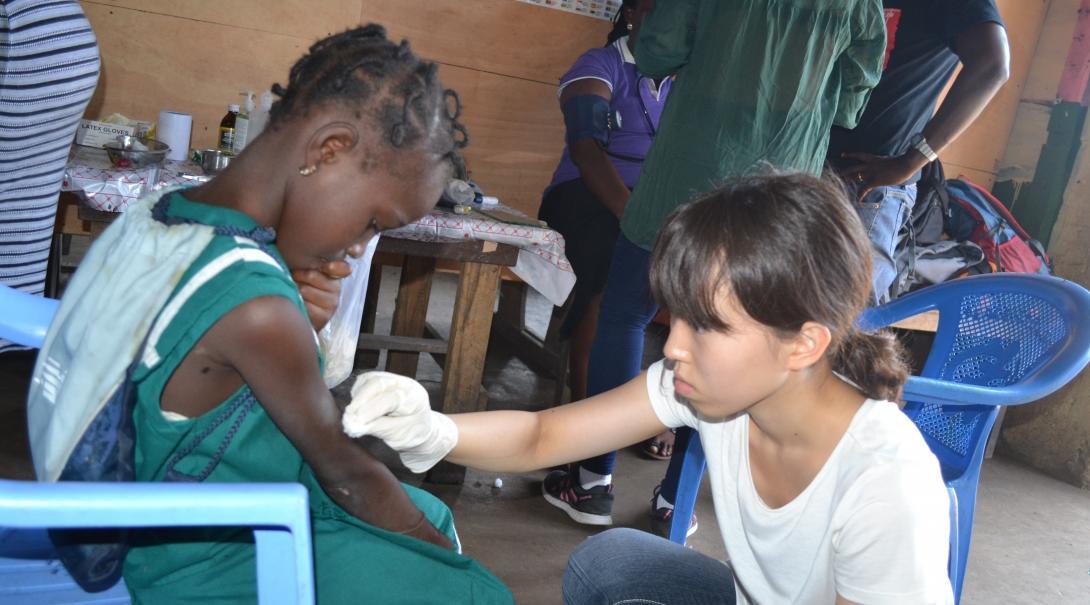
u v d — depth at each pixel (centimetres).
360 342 289
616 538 137
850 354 103
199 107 322
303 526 82
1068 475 374
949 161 440
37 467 96
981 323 208
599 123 303
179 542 100
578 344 307
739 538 115
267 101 287
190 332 86
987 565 277
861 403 102
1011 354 201
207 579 100
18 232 184
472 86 379
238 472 97
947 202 377
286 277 91
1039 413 386
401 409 105
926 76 303
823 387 101
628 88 316
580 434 129
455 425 118
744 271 89
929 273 366
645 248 234
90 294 93
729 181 99
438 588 105
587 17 387
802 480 104
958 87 286
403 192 97
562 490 264
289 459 100
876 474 95
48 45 169
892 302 221
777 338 93
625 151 319
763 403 102
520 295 395
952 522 194
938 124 289
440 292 488
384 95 93
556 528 253
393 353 329
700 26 223
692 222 93
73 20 174
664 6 227
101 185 216
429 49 367
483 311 259
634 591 129
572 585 135
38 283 194
